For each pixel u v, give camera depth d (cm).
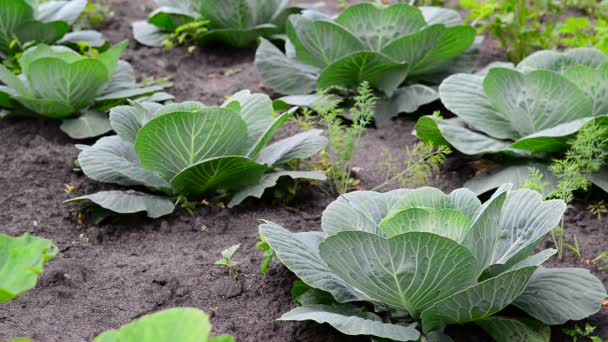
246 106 368
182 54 451
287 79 416
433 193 321
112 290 341
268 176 366
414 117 412
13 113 403
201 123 351
